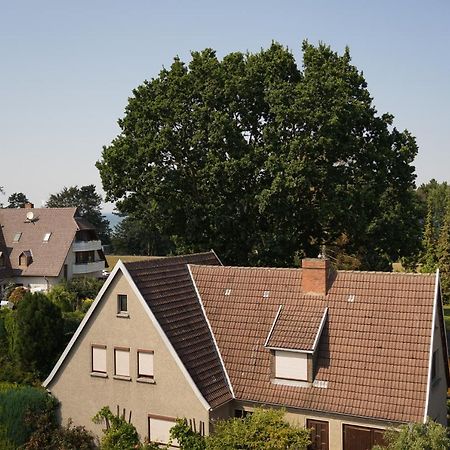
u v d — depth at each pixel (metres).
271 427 23.16
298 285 28.48
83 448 27.36
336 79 42.12
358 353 25.16
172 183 44.12
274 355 26.14
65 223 73.69
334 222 44.69
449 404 31.16
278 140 42.47
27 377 33.78
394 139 46.59
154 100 45.44
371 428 23.75
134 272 27.80
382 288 26.44
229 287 30.09
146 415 26.64
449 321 61.22
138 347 26.88
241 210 44.78
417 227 45.84
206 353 27.48
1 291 68.12
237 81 43.06
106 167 45.72
